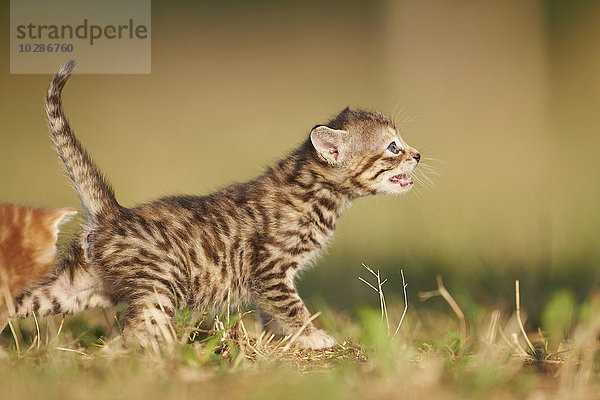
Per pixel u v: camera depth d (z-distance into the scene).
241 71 31.17
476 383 6.64
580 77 29.78
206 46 31.73
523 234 16.42
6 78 27.03
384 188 10.21
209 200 9.38
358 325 10.30
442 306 11.33
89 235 8.66
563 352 8.24
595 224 17.02
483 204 19.95
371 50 32.50
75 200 17.59
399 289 12.51
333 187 9.85
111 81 29.34
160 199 9.38
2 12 27.48
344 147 9.90
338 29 32.59
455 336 8.59
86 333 8.72
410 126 26.03
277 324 9.56
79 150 8.76
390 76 27.89
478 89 27.80
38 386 6.45
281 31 32.56
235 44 31.89
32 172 21.28
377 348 8.07
